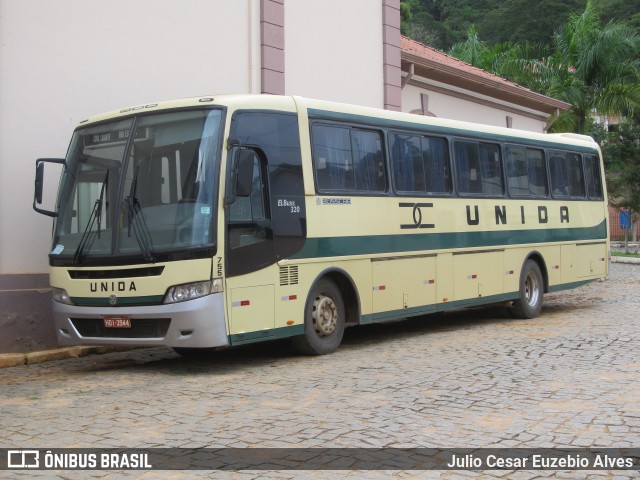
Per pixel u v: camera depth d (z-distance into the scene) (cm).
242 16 1403
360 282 1068
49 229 1130
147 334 889
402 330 1291
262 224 931
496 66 3206
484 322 1383
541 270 1479
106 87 1196
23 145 1102
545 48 3219
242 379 864
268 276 934
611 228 4538
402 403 723
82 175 971
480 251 1304
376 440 602
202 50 1334
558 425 641
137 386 844
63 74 1145
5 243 1083
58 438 625
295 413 691
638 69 3019
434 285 1202
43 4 1123
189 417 685
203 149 893
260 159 944
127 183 922
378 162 1120
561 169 1556
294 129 995
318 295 1018
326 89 1569
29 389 848
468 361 946
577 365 904
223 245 880
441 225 1221
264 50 1423
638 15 4681
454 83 2088
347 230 1048
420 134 1204
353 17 1638
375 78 1691
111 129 964
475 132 1323
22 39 1101
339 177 1050
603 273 1672
